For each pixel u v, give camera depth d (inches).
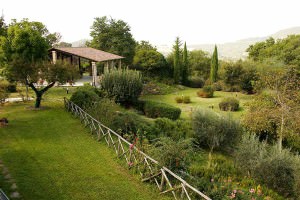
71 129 534.3
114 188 316.2
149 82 1392.7
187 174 329.7
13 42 823.1
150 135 533.3
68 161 384.5
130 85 844.6
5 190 292.5
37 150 418.9
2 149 416.2
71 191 303.9
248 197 304.2
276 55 1482.5
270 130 558.6
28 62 676.7
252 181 393.4
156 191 312.7
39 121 583.5
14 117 611.5
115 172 358.6
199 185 311.0
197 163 457.4
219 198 289.7
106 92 852.0
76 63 1320.1
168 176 320.2
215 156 515.5
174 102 1101.7
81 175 343.9
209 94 1226.6
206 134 543.2
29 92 940.0
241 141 509.4
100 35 1721.2
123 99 849.5
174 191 302.0
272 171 383.9
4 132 502.9
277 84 581.3
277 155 392.5
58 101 802.2
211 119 552.7
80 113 590.9
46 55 920.3
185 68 1654.8
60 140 470.3
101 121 540.7
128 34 1786.4
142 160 349.7
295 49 1406.3
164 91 1332.4
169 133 571.8
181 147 347.6
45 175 336.8
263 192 369.1
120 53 1707.7
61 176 337.4
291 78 586.6
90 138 487.5
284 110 536.4
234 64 1336.1
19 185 306.5
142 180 332.8
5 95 675.4
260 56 1710.1
